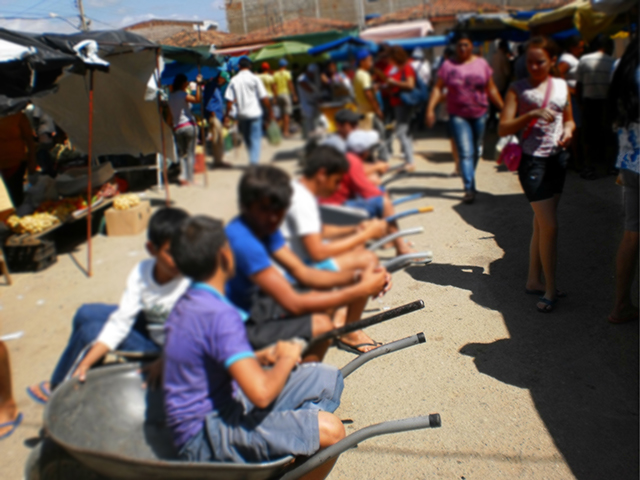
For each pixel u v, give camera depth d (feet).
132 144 19.01
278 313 8.38
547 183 10.98
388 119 28.63
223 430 6.49
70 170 18.83
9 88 12.89
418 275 13.57
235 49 18.34
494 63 30.71
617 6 14.25
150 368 7.41
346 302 8.07
